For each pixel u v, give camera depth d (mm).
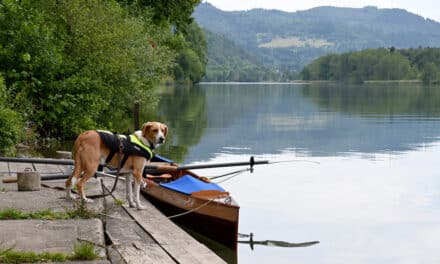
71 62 21234
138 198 10242
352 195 15117
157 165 12672
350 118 37656
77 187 10469
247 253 10469
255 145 24578
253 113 40812
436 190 15859
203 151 22484
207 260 7773
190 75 88438
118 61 22688
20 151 17531
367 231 11914
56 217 9070
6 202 10062
